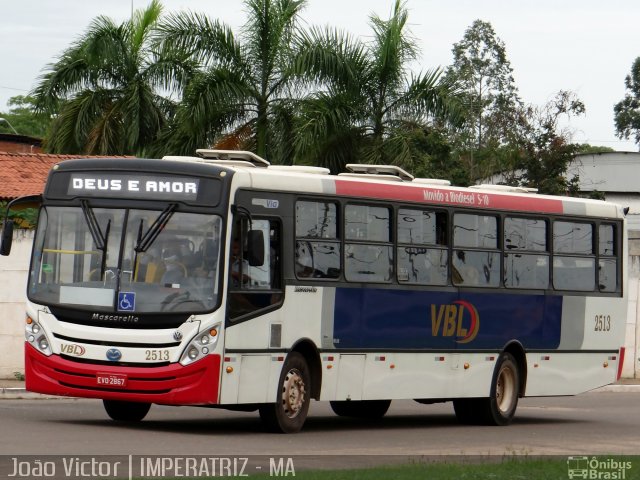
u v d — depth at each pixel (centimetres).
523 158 5125
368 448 2006
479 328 2580
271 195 2147
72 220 2097
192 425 2266
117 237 2062
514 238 2675
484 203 2603
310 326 2205
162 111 4900
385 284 2358
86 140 4888
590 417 2933
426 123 4425
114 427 2127
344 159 4259
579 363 2838
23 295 3098
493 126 5206
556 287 2772
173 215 2059
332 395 2258
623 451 2144
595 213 2883
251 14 4366
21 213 3359
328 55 4250
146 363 2023
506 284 2650
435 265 2477
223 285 2038
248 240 2045
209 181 2069
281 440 2044
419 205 2444
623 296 2947
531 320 2708
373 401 2714
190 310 2022
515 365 2680
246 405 2178
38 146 7525
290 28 4356
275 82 4375
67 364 2055
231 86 4275
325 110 4188
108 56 4875
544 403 3400
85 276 2069
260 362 2103
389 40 4316
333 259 2258
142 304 2031
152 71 4762
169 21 4375
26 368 2105
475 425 2636
